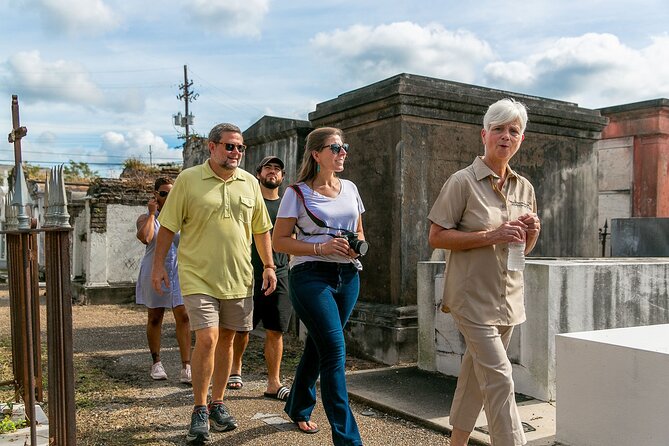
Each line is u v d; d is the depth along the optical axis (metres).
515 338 4.66
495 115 3.01
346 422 3.35
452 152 6.48
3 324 9.10
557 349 3.39
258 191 4.24
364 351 6.35
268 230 4.33
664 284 4.98
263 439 3.85
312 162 3.76
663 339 3.22
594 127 7.65
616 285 4.70
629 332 3.43
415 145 6.23
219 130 3.98
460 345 5.23
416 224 6.23
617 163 10.13
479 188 3.03
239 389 5.12
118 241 12.62
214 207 3.91
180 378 5.42
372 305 6.40
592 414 3.20
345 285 3.61
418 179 6.25
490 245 2.94
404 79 6.16
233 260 3.95
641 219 7.58
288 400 4.05
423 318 5.62
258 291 4.86
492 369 2.87
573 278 4.49
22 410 4.09
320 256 3.55
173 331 8.55
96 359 6.48
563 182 7.46
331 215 3.63
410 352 6.01
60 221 2.94
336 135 3.72
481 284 2.95
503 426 2.82
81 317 10.20
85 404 4.68
